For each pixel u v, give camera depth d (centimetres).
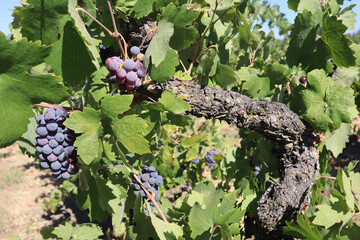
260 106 75
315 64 90
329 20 81
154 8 78
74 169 65
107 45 72
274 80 100
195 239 75
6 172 332
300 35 90
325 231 80
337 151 93
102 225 229
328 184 147
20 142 67
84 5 69
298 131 77
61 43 63
